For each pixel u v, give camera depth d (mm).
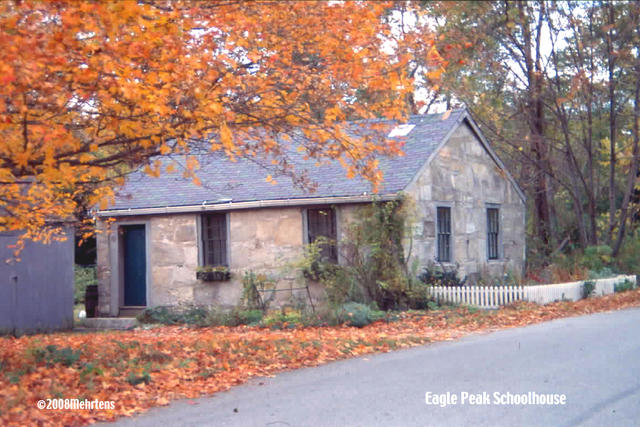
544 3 25500
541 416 7426
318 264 19094
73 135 10047
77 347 12602
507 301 19141
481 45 24812
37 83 8500
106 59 8719
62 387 9102
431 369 10312
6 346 13555
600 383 8953
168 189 21688
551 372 9727
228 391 9328
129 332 17891
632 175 27688
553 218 32281
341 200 19000
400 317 17375
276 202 19625
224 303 20484
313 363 11430
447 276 20078
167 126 9688
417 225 19516
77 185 11266
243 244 20453
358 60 11047
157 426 7500
